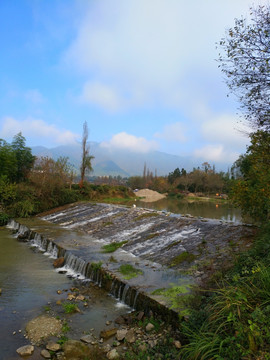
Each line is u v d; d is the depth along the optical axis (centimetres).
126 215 2280
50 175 3300
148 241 1588
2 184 2795
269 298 577
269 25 891
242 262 924
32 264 1434
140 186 10512
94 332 781
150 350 646
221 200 6800
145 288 941
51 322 823
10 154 3188
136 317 842
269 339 481
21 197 2891
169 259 1275
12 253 1628
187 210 3872
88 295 1041
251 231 1389
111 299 1005
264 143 1077
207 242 1379
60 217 2698
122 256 1383
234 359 472
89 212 2667
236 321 548
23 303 968
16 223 2462
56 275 1271
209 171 9931
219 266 1062
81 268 1297
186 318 712
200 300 800
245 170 1628
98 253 1439
